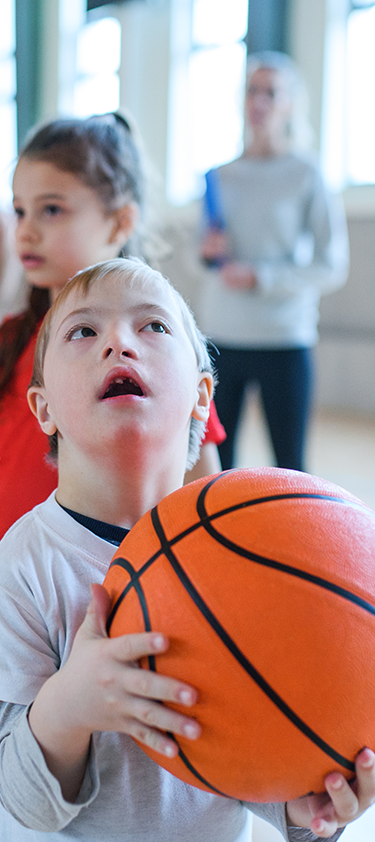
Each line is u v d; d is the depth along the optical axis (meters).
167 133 7.90
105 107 8.46
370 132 6.78
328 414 6.56
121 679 0.58
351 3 6.71
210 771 0.60
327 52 6.73
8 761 0.67
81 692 0.60
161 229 2.04
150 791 0.74
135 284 0.77
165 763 0.64
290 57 6.87
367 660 0.58
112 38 8.34
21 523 0.82
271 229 2.71
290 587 0.58
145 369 0.72
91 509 0.78
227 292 2.66
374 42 6.68
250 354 2.62
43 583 0.75
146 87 7.99
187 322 0.83
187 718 0.57
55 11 8.59
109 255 1.38
